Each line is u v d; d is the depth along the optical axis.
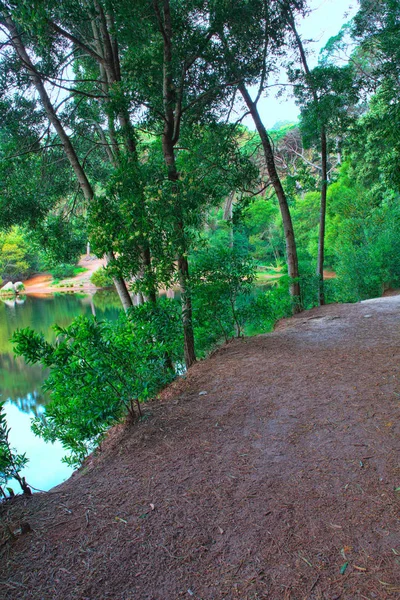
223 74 7.24
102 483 2.86
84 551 2.15
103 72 8.29
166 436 3.50
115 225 5.36
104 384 3.63
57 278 43.72
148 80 6.14
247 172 9.08
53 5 5.48
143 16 5.79
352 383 4.21
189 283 6.07
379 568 1.85
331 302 13.49
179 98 6.13
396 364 4.64
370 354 5.21
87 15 6.16
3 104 7.53
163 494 2.62
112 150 9.27
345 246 15.73
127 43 6.48
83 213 10.11
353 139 12.04
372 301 10.68
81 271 45.62
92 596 1.85
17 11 4.76
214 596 1.80
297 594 1.77
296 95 10.63
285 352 5.85
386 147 14.23
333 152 12.65
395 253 13.96
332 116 10.20
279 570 1.91
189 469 2.91
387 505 2.27
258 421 3.59
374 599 1.69
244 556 2.02
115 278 6.43
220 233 26.16
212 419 3.76
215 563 2.00
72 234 9.89
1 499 2.79
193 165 8.60
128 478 2.89
